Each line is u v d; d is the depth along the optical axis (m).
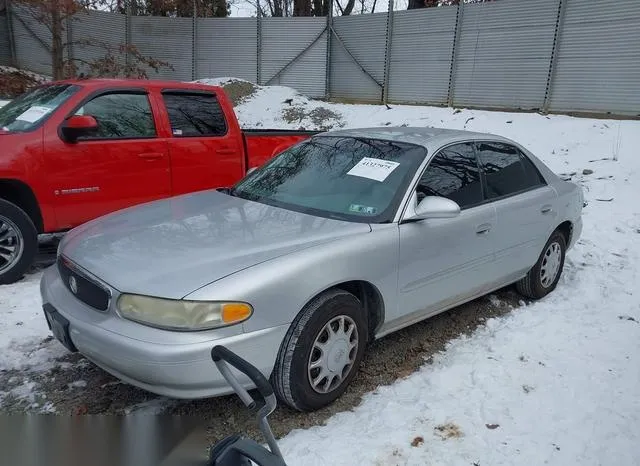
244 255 2.89
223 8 25.98
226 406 3.14
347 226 3.32
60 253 3.35
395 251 3.37
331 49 18.88
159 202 3.99
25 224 4.79
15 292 4.62
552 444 2.89
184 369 2.54
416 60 16.89
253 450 1.77
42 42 20.28
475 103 15.81
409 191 3.58
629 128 11.67
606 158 10.30
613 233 6.99
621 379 3.57
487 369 3.63
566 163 10.47
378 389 3.39
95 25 20.38
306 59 19.36
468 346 4.02
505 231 4.26
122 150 5.41
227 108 6.36
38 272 5.16
